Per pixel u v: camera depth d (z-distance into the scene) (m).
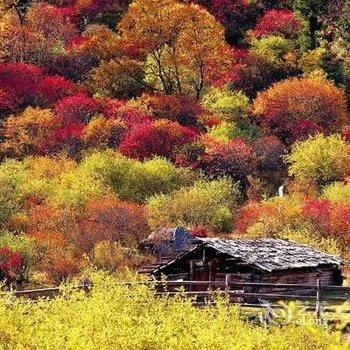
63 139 165.25
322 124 182.00
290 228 110.75
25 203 124.25
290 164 164.62
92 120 171.88
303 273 71.38
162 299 44.97
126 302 42.59
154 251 104.31
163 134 163.62
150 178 140.75
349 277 88.00
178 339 34.09
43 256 96.44
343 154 153.62
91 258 98.50
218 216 121.94
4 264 93.06
